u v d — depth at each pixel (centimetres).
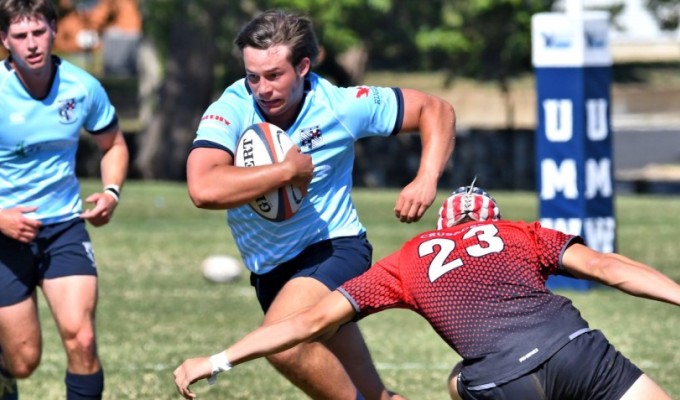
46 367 2777
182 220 6084
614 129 13025
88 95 2095
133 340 3116
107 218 2131
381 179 9669
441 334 1557
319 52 1739
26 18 1964
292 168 1617
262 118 1739
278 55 1658
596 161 4100
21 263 2052
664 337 3150
